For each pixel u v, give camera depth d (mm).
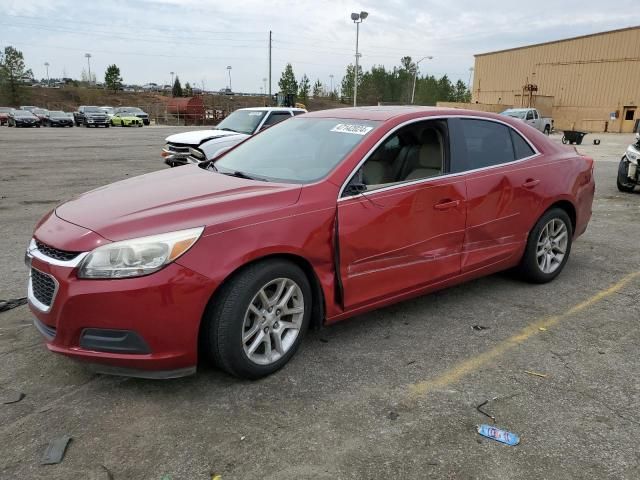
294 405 3049
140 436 2760
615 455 2672
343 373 3410
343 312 3609
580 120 47500
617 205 9383
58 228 3133
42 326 3143
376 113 4172
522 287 5008
